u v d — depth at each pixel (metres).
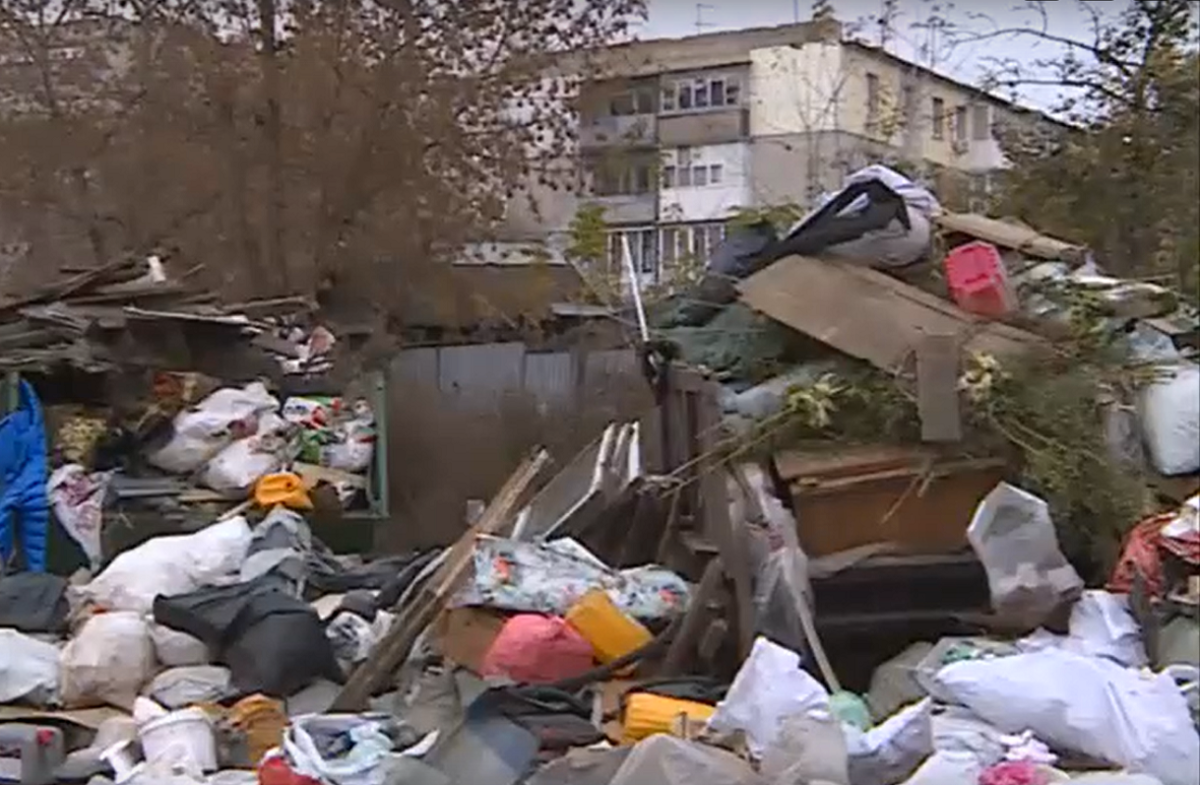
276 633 6.13
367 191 21.44
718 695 5.73
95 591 7.00
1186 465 6.37
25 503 8.65
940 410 6.15
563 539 7.22
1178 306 7.52
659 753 4.68
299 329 16.28
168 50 21.25
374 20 21.31
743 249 8.07
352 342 18.28
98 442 10.23
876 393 6.37
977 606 6.01
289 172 21.38
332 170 21.33
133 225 21.39
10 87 21.23
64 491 8.97
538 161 22.25
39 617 6.85
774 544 5.98
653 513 7.39
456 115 21.62
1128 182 13.38
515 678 5.87
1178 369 6.56
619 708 5.65
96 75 21.41
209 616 6.26
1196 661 5.41
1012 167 14.12
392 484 14.38
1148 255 12.90
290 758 5.08
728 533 6.19
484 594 6.30
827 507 6.12
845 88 20.39
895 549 6.05
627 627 6.13
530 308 20.41
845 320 6.76
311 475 10.67
